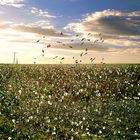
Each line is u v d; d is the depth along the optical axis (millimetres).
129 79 37812
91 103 30078
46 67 45594
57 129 19578
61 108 26344
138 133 20969
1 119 19094
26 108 24266
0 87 31297
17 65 49125
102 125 22172
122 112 26578
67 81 36812
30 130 18062
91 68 43656
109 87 35312
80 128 20844
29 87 33281
